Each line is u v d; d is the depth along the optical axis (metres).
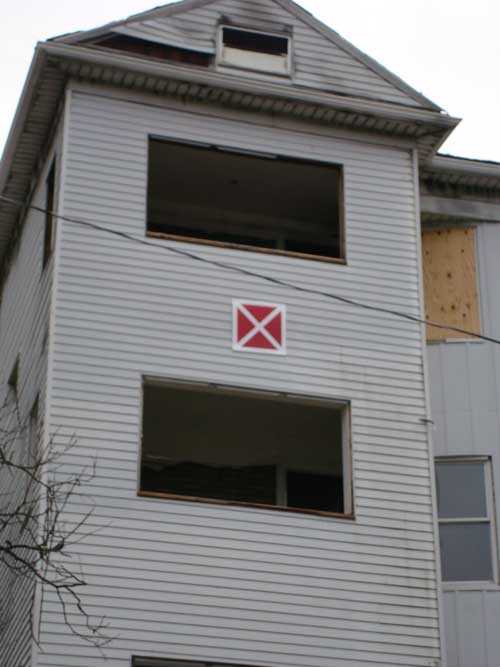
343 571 20.58
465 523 23.05
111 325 21.02
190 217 25.91
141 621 19.41
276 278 22.11
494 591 22.53
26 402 22.62
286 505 25.47
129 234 21.64
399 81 23.75
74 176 21.78
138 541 19.83
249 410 24.00
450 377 23.86
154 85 22.52
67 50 21.89
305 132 23.31
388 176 23.48
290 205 25.61
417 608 20.70
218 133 22.84
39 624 18.98
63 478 19.89
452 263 24.67
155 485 25.61
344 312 22.25
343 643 20.14
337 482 25.81
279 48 23.52
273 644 19.83
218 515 20.31
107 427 20.39
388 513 21.19
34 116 23.09
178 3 23.19
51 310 20.84
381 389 21.95
